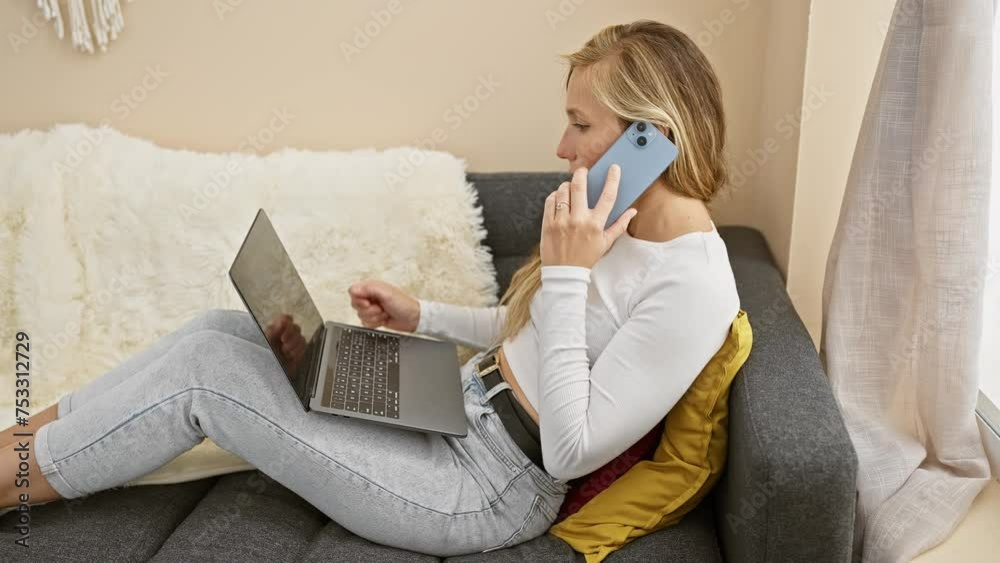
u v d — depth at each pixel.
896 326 1.49
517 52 2.01
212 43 2.03
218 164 1.91
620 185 1.31
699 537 1.35
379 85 2.05
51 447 1.29
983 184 1.32
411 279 1.91
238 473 1.56
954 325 1.37
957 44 1.29
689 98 1.33
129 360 1.49
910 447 1.48
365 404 1.36
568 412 1.26
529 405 1.38
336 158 1.94
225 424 1.29
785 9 1.78
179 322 1.90
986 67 1.29
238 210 1.89
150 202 1.88
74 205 1.88
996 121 1.44
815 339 1.82
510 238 1.98
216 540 1.35
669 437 1.37
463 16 1.99
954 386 1.40
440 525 1.31
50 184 1.87
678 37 1.36
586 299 1.37
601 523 1.35
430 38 2.01
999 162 1.45
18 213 1.87
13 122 2.09
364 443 1.32
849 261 1.49
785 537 1.19
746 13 1.94
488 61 2.03
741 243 1.92
